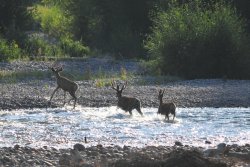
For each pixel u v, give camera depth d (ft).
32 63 434.71
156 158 137.59
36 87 328.08
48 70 398.62
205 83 361.92
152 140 184.85
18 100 280.31
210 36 403.75
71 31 614.75
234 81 377.71
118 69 424.05
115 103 283.59
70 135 194.59
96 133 198.29
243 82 370.94
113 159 140.67
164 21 418.72
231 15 423.23
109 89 322.14
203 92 316.40
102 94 305.73
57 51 524.11
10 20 534.37
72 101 286.46
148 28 556.51
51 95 297.94
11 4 531.50
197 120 232.32
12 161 139.74
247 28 483.92
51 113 250.78
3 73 375.04
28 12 566.36
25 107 271.28
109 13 575.79
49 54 516.73
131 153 149.48
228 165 132.36
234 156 147.64
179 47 401.49
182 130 205.57
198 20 410.72
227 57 404.57
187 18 412.77
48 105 275.39
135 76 385.70
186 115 247.91
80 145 161.17
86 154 151.53
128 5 565.53
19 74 375.04
